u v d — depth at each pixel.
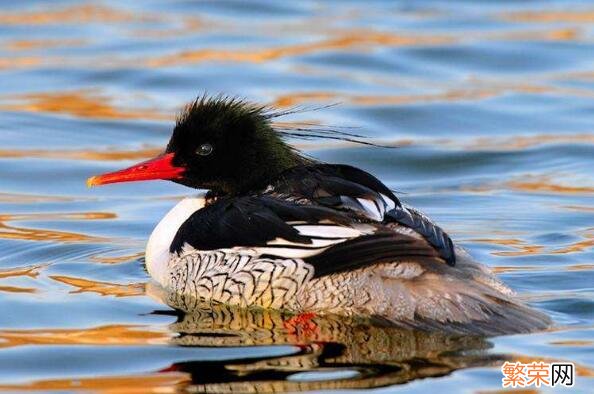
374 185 11.95
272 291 11.72
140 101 21.39
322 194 12.00
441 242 11.33
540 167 18.67
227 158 13.23
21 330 11.53
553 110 21.06
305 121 20.16
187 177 13.36
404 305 11.06
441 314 10.95
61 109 20.98
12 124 20.25
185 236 12.57
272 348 10.86
